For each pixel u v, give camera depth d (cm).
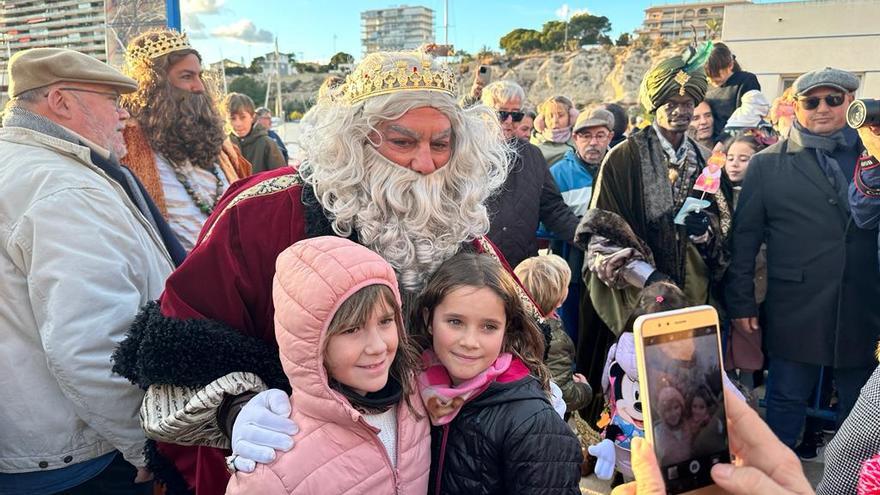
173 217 238
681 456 90
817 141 248
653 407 89
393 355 112
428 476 121
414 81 131
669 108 253
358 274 106
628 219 255
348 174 130
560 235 320
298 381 107
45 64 162
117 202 158
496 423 119
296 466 104
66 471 159
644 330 89
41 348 153
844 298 247
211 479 135
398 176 131
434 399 121
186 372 120
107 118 175
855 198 229
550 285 235
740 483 88
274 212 132
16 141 159
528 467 116
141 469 160
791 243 255
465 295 120
